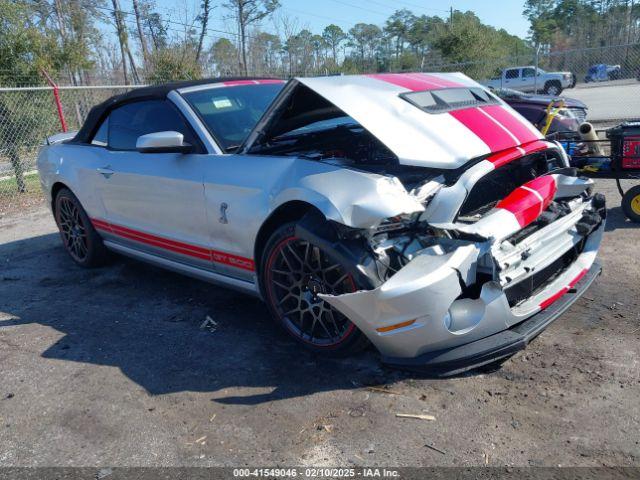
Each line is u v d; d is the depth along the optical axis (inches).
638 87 869.2
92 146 188.9
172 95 157.6
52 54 565.0
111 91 490.0
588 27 2556.6
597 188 281.0
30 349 144.8
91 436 107.0
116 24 1241.4
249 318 154.2
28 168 402.3
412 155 110.8
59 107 413.1
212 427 106.7
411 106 124.1
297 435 102.6
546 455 93.5
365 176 110.3
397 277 103.3
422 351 108.4
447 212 106.3
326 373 122.3
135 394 120.3
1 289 192.5
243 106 160.9
